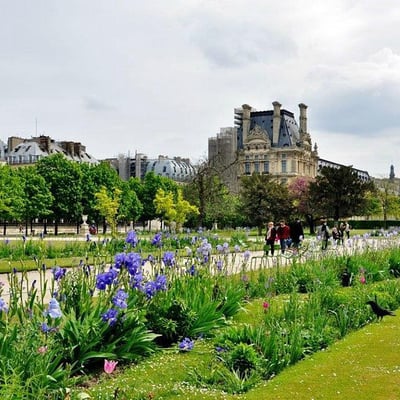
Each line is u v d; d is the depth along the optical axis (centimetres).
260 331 938
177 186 9800
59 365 804
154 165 16262
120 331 902
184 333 1026
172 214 5503
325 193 7456
